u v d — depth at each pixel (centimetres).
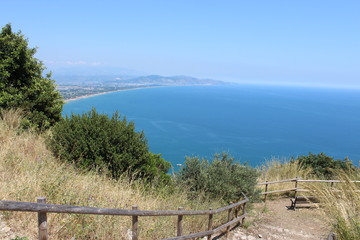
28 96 898
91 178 573
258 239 630
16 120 778
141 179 688
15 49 866
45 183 454
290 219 796
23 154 597
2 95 821
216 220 669
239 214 763
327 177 1170
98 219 418
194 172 787
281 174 1166
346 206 669
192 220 607
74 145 659
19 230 353
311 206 901
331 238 477
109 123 707
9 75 841
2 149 591
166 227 524
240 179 795
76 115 728
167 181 811
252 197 823
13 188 424
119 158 670
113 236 421
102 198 509
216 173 783
